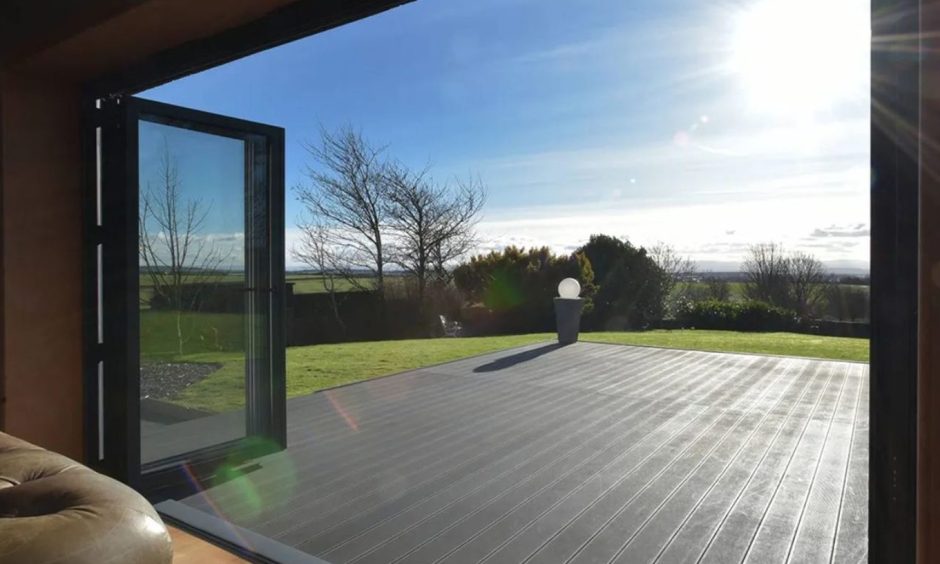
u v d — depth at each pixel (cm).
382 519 272
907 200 107
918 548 98
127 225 296
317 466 347
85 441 307
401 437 405
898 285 108
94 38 248
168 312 328
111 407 303
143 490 304
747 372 649
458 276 1305
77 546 99
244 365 363
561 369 675
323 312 1200
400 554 239
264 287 371
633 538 252
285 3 221
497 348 905
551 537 254
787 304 1146
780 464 343
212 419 349
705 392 546
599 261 1342
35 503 118
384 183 1250
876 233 111
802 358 746
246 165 363
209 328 347
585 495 299
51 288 299
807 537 252
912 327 107
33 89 293
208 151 345
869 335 113
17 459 140
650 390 556
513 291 1299
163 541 111
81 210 308
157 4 219
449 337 1270
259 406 369
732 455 361
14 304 287
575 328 926
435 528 263
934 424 95
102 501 114
